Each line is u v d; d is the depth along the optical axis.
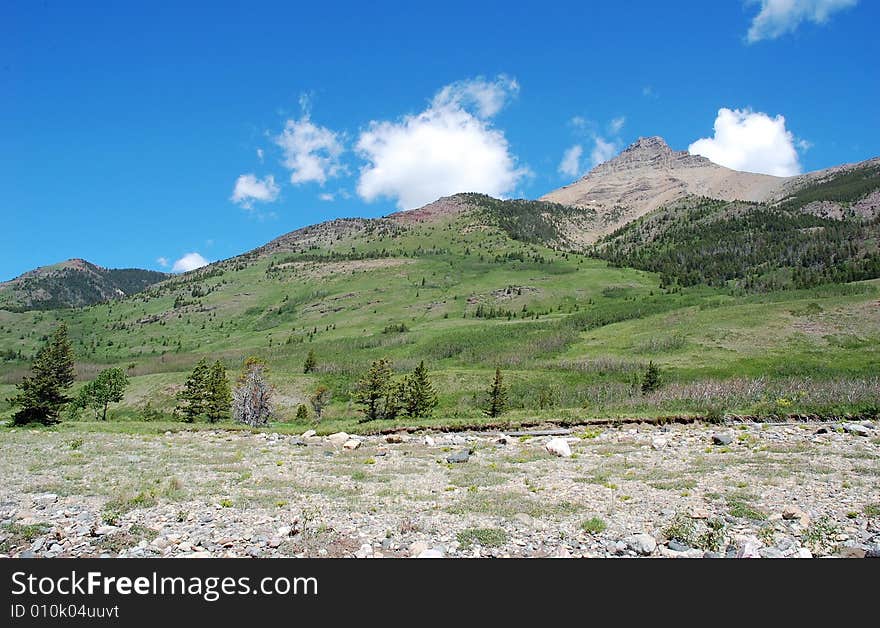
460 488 17.44
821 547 11.53
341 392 118.94
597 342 155.38
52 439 30.28
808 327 134.88
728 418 33.31
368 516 13.84
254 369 79.69
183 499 15.41
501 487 17.52
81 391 95.94
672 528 12.24
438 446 27.67
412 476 19.56
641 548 11.35
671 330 150.50
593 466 21.19
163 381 123.75
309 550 11.38
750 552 11.09
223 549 11.48
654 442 26.61
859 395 38.44
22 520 12.94
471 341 183.38
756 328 138.50
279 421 86.94
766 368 108.94
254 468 21.20
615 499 15.59
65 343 64.06
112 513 13.62
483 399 98.38
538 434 31.84
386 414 84.00
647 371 107.00
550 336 172.75
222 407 79.81
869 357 111.50
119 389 94.31
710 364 116.50
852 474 18.14
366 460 23.00
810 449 23.16
